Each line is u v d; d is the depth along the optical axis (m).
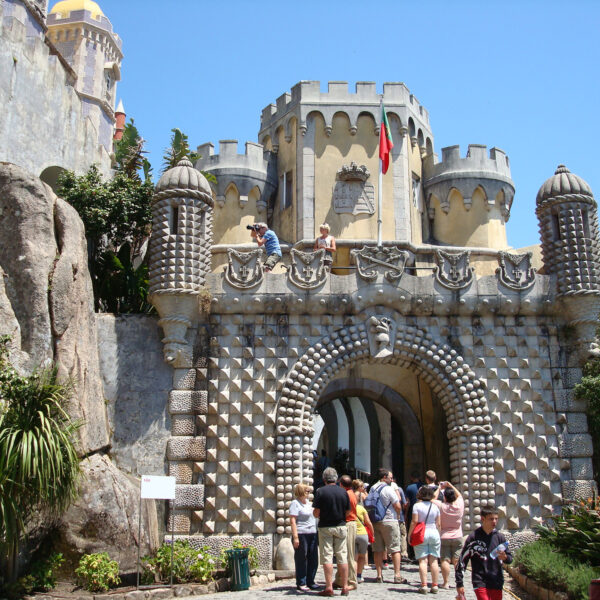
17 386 12.57
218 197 25.81
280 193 26.12
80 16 49.44
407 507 15.91
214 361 17.38
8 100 21.20
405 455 22.28
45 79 23.17
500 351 18.27
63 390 12.97
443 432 20.34
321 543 12.37
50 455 11.80
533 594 12.88
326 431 36.44
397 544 13.92
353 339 17.77
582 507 15.26
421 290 18.17
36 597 12.15
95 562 13.01
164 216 17.50
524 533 17.11
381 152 20.77
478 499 17.20
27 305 14.38
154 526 15.58
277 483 16.66
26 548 13.13
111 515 13.99
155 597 12.80
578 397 17.91
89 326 15.93
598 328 18.36
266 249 19.30
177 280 17.11
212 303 17.58
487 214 26.34
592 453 17.81
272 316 17.83
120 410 17.00
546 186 19.17
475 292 18.30
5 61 21.19
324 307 17.81
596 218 18.80
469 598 12.10
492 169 26.67
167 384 17.28
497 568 9.72
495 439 17.69
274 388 17.38
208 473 16.70
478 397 17.86
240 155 26.16
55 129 23.52
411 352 18.08
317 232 24.27
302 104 25.30
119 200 21.14
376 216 24.55
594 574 11.18
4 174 14.98
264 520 16.48
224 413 17.09
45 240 14.95
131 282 19.80
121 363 17.30
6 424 12.19
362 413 28.38
